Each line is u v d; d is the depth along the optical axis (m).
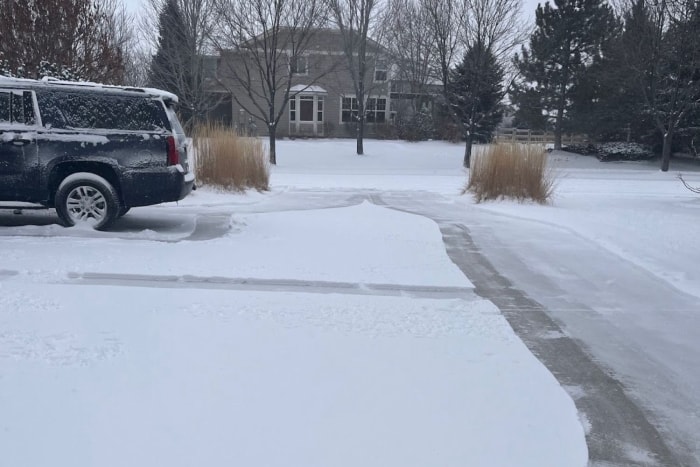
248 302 5.73
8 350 4.33
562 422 3.64
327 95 41.88
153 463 3.05
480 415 3.68
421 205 14.39
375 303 5.86
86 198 8.77
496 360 4.54
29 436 3.25
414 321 5.35
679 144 35.47
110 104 8.70
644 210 13.41
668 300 6.43
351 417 3.58
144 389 3.83
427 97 41.59
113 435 3.29
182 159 9.30
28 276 6.38
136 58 37.19
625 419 3.77
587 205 14.49
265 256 7.68
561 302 6.29
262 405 3.69
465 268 7.68
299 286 6.43
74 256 7.22
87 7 17.91
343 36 31.39
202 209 12.34
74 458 3.07
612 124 36.53
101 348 4.43
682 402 4.03
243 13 27.55
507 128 47.34
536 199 14.48
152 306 5.49
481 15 28.72
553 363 4.64
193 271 6.79
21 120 8.41
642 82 30.34
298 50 29.30
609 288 6.88
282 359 4.39
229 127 16.06
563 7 35.06
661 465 3.26
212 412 3.58
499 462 3.19
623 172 29.98
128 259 7.21
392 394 3.90
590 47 35.66
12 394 3.70
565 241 9.67
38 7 15.76
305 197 15.61
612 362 4.70
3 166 8.31
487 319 5.50
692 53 18.12
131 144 8.69
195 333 4.84
